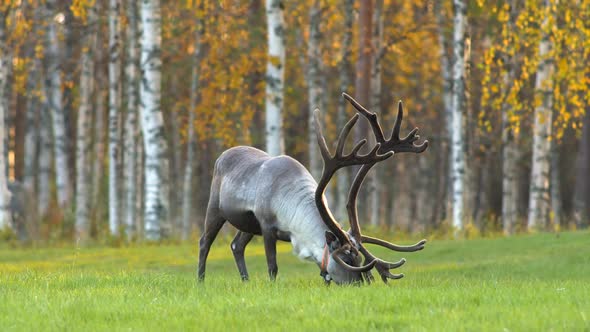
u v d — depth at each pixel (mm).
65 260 46562
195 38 78625
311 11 75062
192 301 20734
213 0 69000
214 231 27141
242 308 19547
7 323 18234
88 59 74625
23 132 121375
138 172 84438
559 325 16766
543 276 33781
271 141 53719
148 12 57688
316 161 79500
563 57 55281
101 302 20641
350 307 19078
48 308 19766
